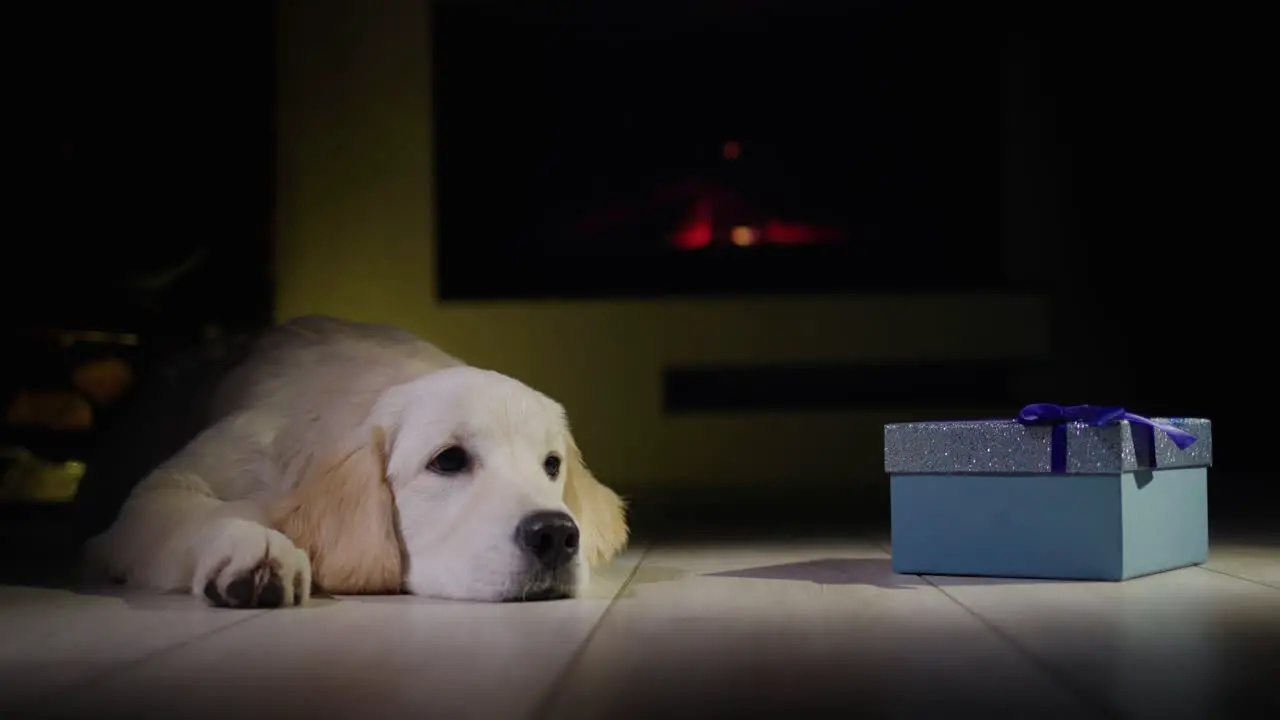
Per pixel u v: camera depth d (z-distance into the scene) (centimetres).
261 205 704
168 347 580
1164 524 239
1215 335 680
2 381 518
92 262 611
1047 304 701
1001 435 233
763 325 705
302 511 217
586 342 712
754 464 704
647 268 743
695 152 754
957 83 732
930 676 144
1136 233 699
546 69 753
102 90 627
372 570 214
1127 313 702
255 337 300
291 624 185
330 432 231
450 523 216
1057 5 707
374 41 717
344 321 306
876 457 700
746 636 173
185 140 663
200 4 667
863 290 734
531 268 752
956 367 721
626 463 708
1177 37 683
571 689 139
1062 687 137
